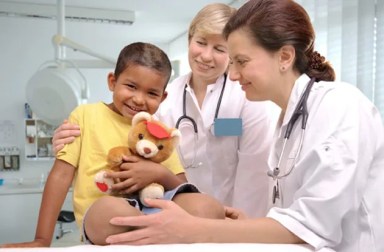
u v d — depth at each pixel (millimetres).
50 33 4270
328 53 2395
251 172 1525
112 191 894
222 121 1473
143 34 4535
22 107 4184
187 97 1537
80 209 945
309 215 771
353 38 2252
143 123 931
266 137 1497
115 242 722
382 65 2111
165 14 3799
